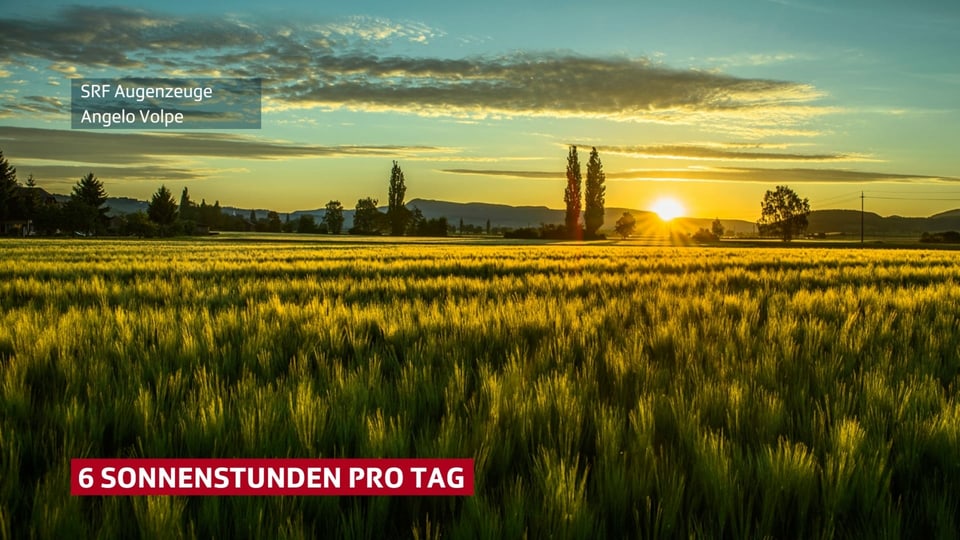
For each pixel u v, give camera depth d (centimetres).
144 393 351
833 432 302
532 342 568
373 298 977
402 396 367
